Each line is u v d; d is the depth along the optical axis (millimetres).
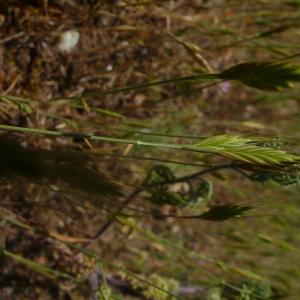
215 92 524
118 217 402
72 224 464
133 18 466
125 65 474
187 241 514
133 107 469
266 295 444
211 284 477
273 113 550
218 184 511
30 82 442
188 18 482
